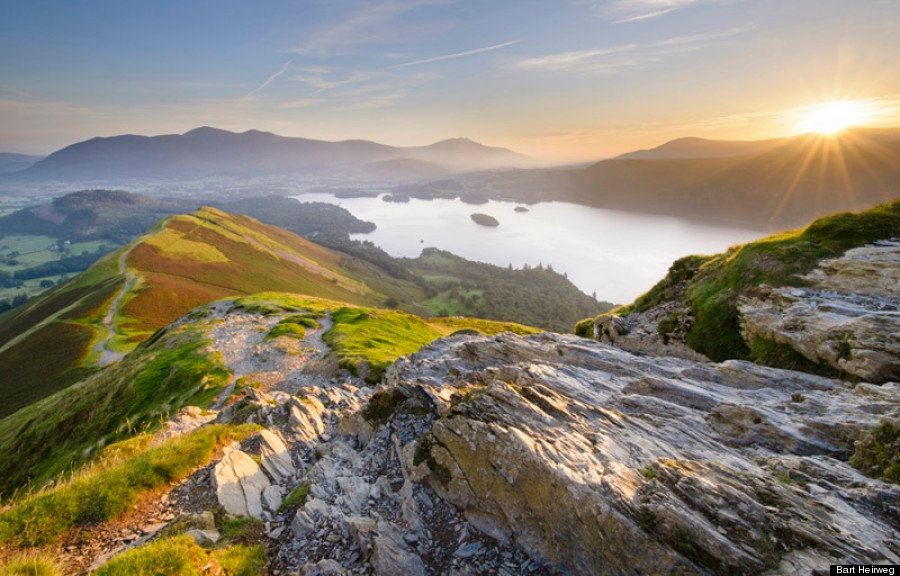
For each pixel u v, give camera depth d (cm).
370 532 1346
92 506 1532
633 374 2481
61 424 6091
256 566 1306
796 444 1486
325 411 2789
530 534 1247
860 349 1945
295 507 1606
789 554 986
